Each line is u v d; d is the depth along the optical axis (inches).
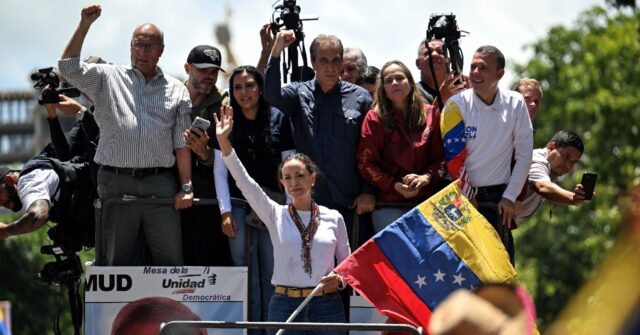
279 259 565.3
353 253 563.2
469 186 605.0
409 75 606.9
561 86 2311.8
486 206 603.5
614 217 1857.8
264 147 611.8
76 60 592.7
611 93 2027.6
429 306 557.3
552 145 669.9
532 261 2338.8
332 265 566.6
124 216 594.9
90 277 582.6
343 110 611.8
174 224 598.2
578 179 2007.9
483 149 603.5
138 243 611.2
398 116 608.4
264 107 615.2
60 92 637.9
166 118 598.2
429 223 567.8
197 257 610.5
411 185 597.3
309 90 613.6
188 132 589.3
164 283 584.1
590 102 2009.1
